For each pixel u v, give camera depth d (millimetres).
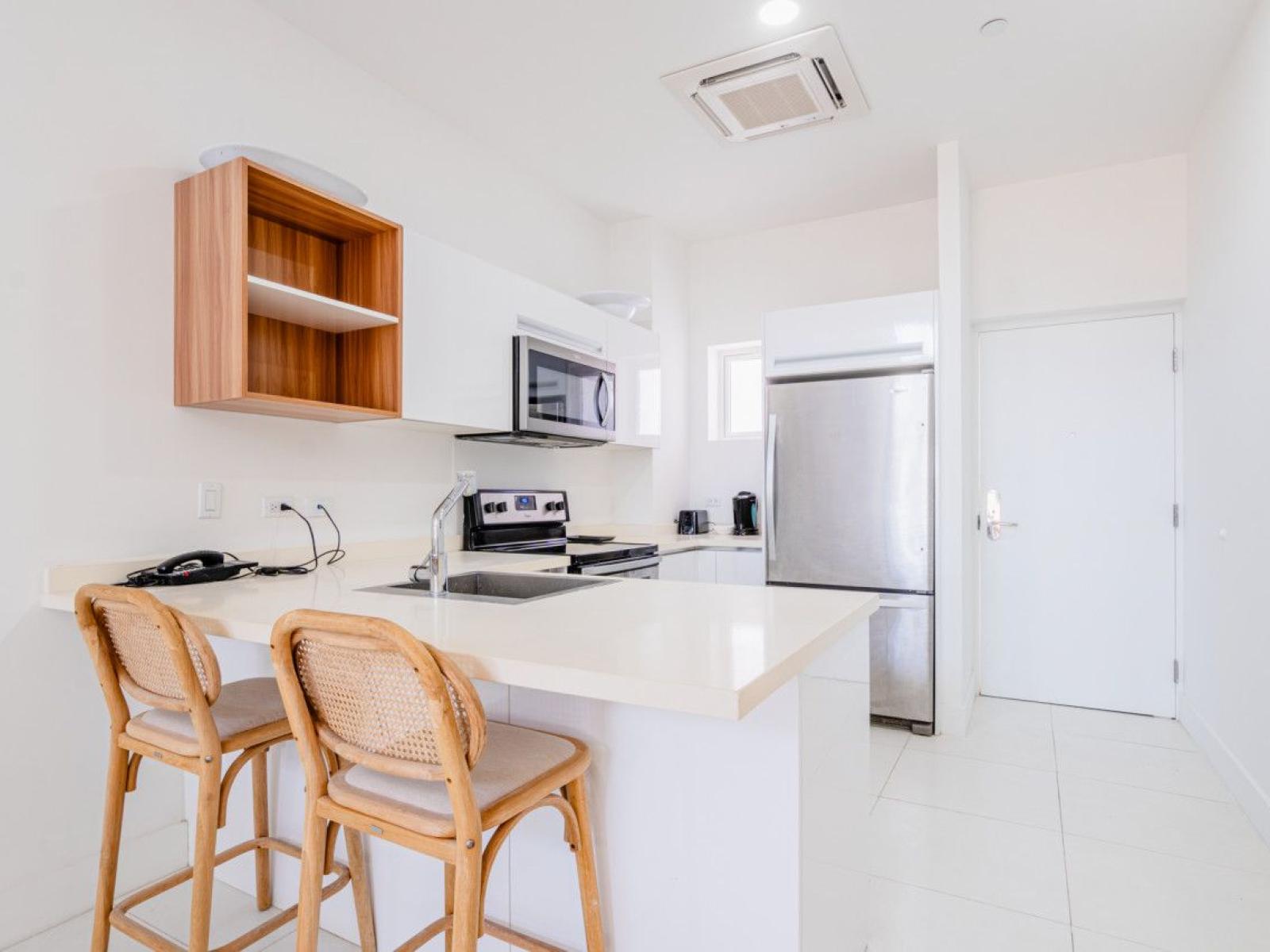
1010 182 3541
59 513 1813
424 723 1066
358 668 1099
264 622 1403
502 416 2766
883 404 3268
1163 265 3281
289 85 2355
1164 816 2355
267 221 2201
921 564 3176
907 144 3170
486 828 1088
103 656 1509
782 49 2482
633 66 2580
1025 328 3662
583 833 1291
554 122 2984
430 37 2426
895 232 3939
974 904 1874
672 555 3605
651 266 4047
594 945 1289
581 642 1199
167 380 2029
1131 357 3465
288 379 2287
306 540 2412
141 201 1973
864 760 1674
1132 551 3461
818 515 3383
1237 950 1693
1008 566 3693
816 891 1272
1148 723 3305
